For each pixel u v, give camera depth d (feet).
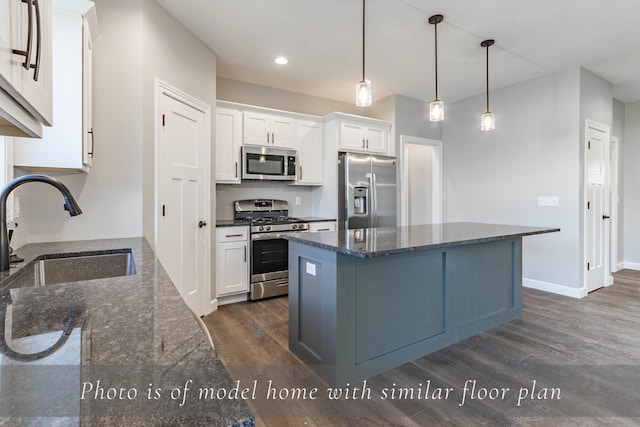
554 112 12.64
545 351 7.95
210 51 10.61
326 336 6.71
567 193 12.32
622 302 11.55
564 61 11.64
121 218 7.55
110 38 7.41
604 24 9.20
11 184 4.29
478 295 8.97
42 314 2.60
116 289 3.35
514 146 13.87
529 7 8.38
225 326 9.53
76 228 7.14
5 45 2.40
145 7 7.85
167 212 8.61
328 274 6.59
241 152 12.34
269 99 14.05
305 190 15.11
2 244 4.28
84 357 1.86
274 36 9.86
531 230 8.86
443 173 16.71
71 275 5.60
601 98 13.10
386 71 12.48
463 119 15.79
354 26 9.29
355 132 14.11
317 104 15.30
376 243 6.49
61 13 5.75
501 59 11.47
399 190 15.14
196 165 9.89
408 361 7.55
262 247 11.96
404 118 15.31
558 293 12.58
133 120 7.68
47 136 5.78
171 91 8.74
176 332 2.25
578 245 12.07
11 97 2.77
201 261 10.11
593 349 8.02
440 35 9.81
